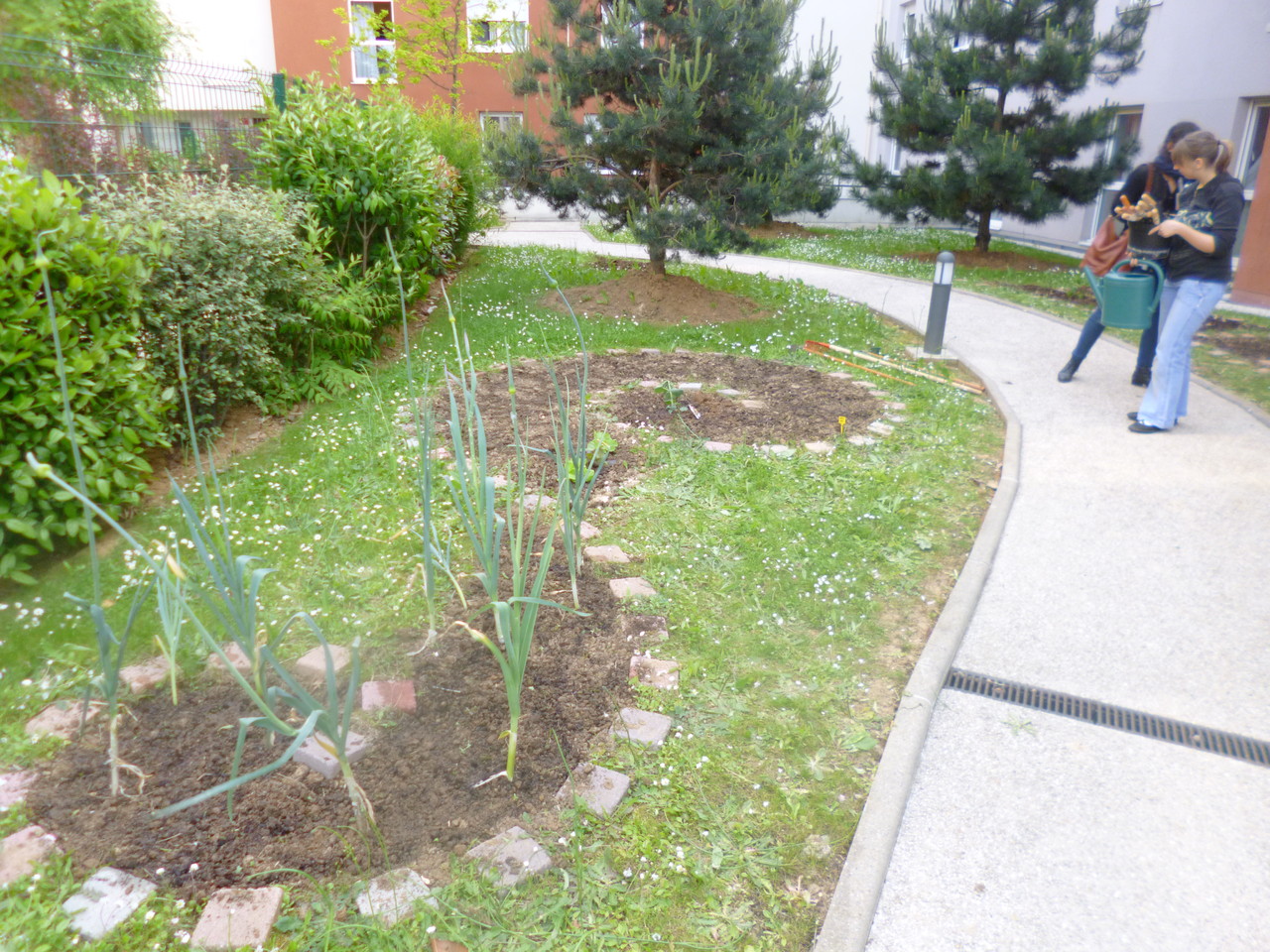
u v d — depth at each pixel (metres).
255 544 4.16
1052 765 2.89
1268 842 2.56
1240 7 12.65
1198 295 5.77
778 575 4.07
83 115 6.88
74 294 4.09
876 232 19.69
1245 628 3.72
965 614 3.78
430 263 10.57
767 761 2.85
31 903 2.19
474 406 2.91
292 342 6.60
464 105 22.64
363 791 2.58
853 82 19.94
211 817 2.49
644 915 2.27
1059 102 13.79
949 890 2.39
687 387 7.02
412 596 3.73
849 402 6.79
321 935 2.14
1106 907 2.34
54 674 3.11
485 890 2.28
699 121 10.05
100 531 4.21
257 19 21.27
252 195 6.18
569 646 3.40
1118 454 5.76
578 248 16.05
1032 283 13.05
